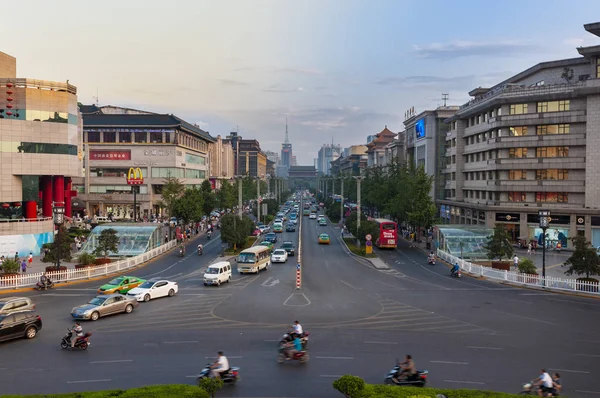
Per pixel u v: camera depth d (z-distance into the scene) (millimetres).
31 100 64875
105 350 25500
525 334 28859
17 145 64000
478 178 87500
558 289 42438
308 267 55875
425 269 55000
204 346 26281
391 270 53938
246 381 21266
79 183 109562
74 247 66562
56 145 66812
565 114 70750
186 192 83312
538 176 74188
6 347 26000
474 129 87875
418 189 74438
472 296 40312
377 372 22453
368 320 32031
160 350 25531
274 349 25828
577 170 70938
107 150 110062
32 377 21531
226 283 45812
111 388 20250
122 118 111375
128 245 61500
